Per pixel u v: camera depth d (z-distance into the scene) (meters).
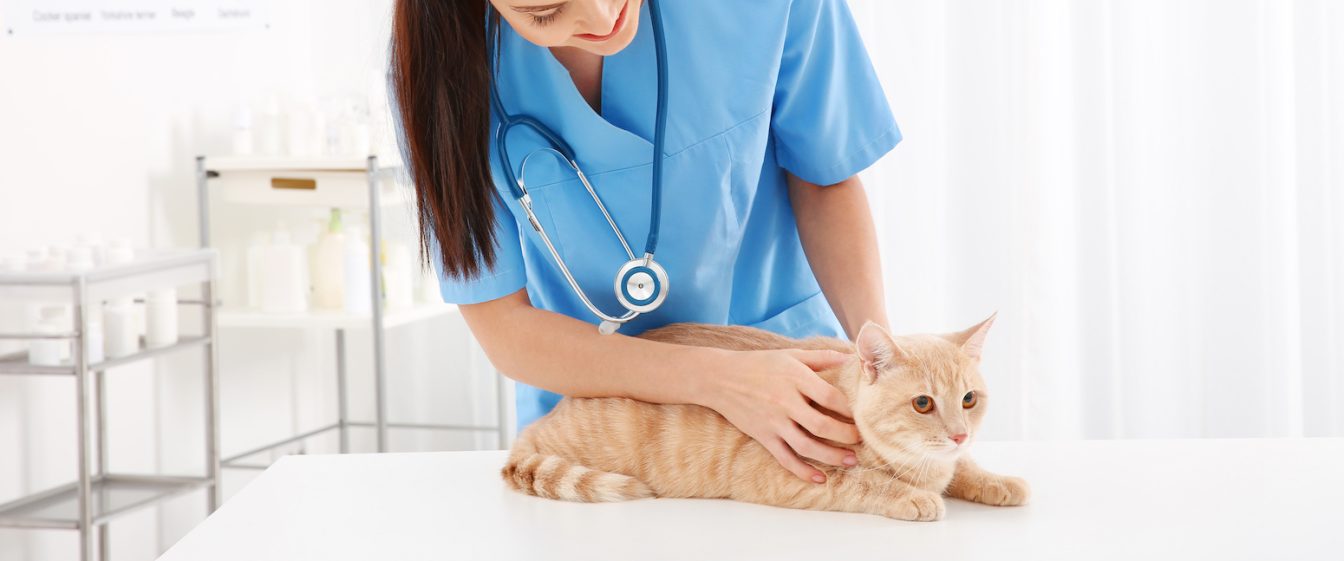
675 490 0.90
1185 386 2.22
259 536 0.80
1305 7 2.04
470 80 0.86
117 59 2.16
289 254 2.33
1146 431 2.22
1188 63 2.13
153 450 2.25
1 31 1.92
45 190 2.00
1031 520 0.79
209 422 2.03
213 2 2.39
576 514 0.84
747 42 1.02
